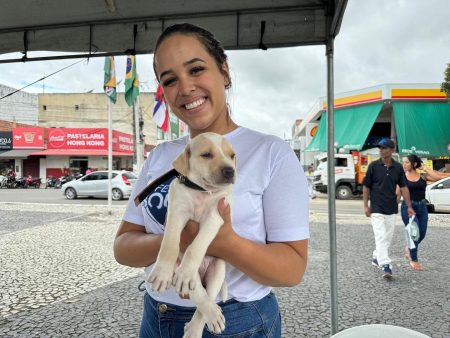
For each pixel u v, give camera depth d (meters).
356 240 8.23
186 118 1.65
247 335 1.50
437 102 18.23
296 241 1.52
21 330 3.78
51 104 40.28
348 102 20.00
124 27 3.18
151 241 1.49
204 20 3.08
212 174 1.35
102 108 40.41
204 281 1.42
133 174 18.34
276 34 2.99
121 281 5.37
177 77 1.60
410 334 1.45
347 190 18.05
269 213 1.56
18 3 2.86
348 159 18.19
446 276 5.56
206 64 1.60
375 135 22.44
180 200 1.37
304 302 4.50
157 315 1.59
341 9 2.42
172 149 1.83
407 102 18.31
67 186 18.19
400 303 4.47
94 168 32.38
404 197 5.91
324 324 3.90
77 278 5.53
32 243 7.94
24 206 14.72
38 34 3.32
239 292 1.51
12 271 5.88
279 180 1.57
